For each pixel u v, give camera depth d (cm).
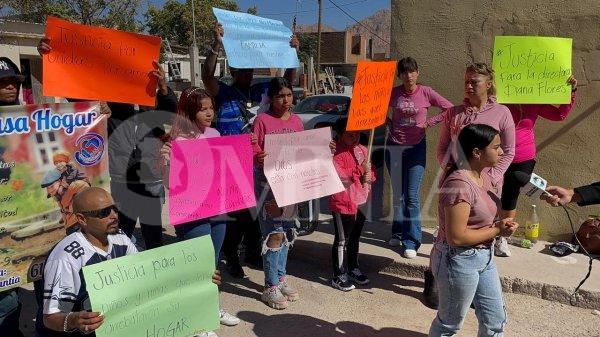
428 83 529
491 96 385
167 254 252
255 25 395
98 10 1950
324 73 3219
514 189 412
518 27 487
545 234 513
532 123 433
